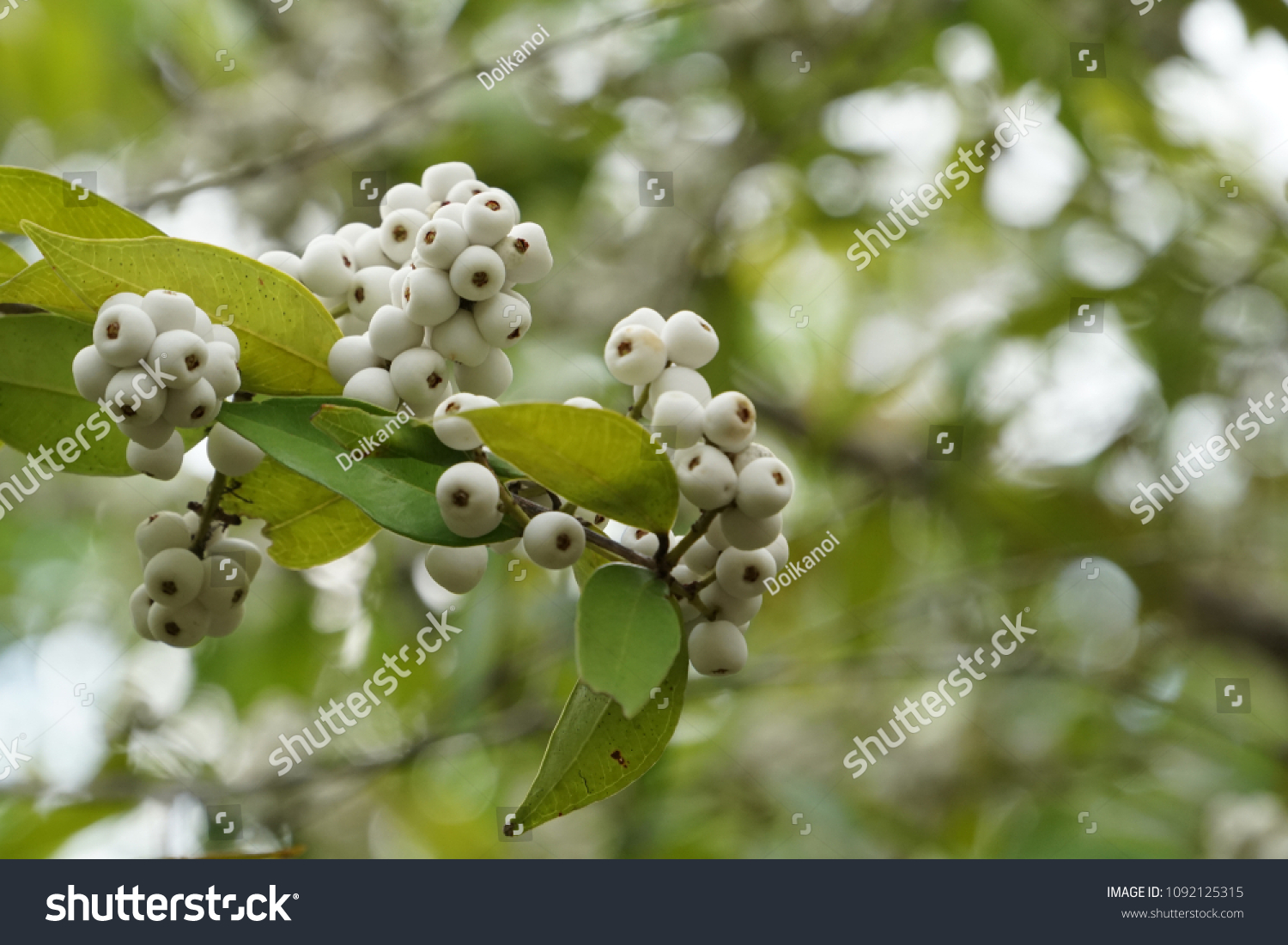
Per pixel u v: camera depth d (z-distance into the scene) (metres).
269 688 5.54
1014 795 5.78
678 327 2.13
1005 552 6.06
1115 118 6.17
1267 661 6.10
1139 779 5.65
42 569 5.66
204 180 4.74
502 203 2.19
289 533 2.46
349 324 2.43
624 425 1.86
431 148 5.72
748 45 6.09
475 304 2.19
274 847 4.85
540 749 5.55
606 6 6.02
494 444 1.88
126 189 5.69
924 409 6.25
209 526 2.34
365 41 5.92
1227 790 5.54
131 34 5.84
